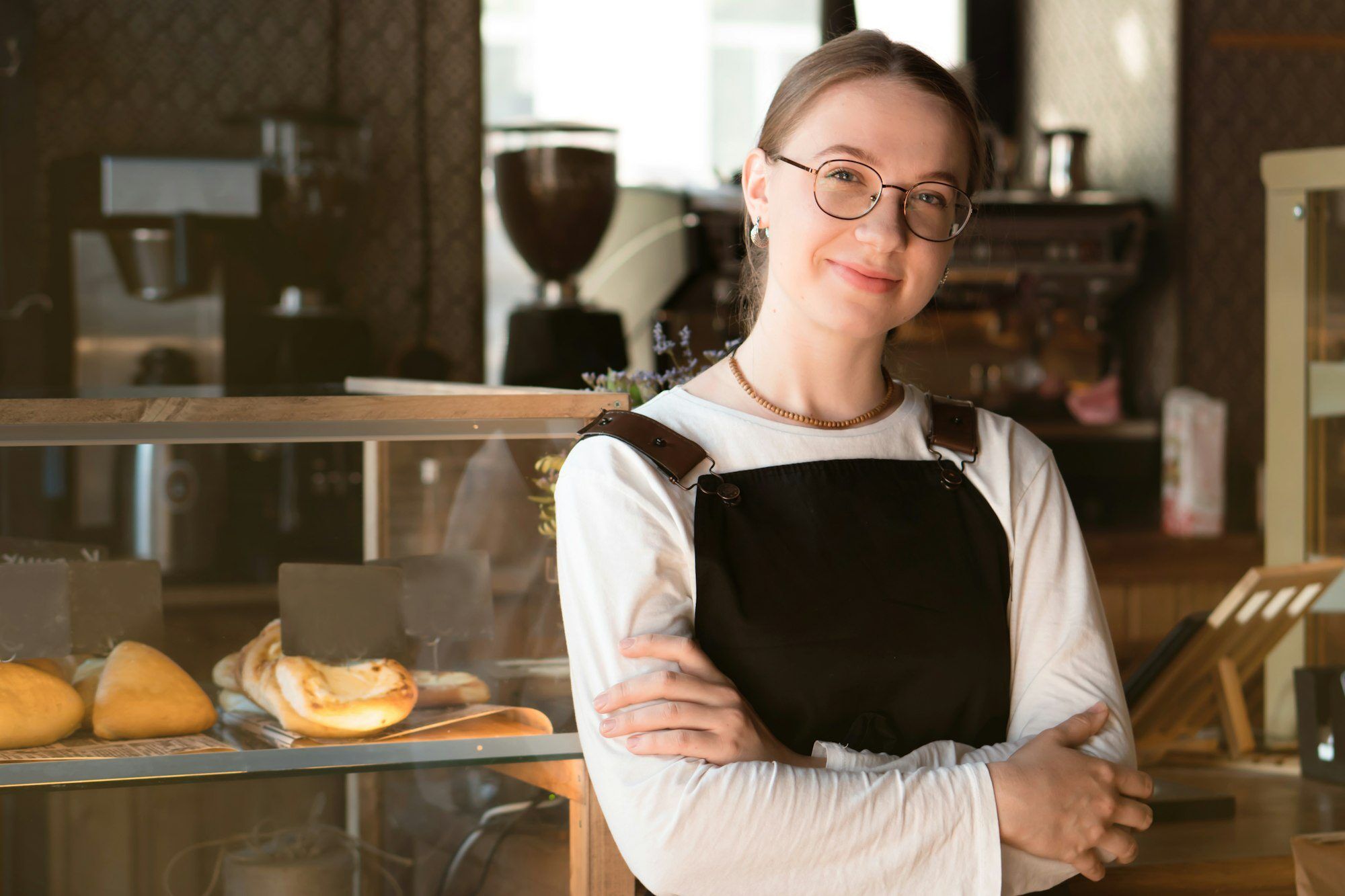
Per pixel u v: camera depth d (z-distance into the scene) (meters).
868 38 1.03
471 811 1.43
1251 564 3.54
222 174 2.92
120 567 1.12
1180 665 1.68
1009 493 1.07
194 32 3.32
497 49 3.75
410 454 1.18
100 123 3.26
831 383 1.07
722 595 0.97
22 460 1.75
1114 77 4.11
